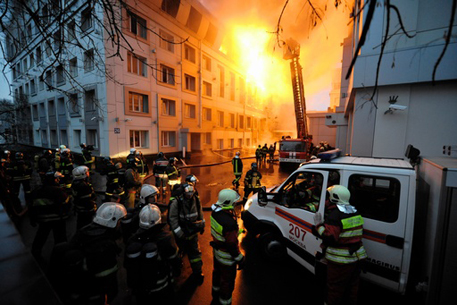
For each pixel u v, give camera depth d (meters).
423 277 2.60
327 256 2.39
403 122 6.03
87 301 2.02
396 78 5.84
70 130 16.97
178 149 18.73
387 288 2.57
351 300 2.37
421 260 2.76
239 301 2.91
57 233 3.68
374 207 2.69
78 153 16.00
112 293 2.14
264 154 17.66
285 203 3.71
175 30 17.56
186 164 15.52
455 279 2.20
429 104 5.75
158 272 2.32
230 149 27.62
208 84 22.98
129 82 14.29
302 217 3.26
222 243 2.49
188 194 3.13
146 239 2.38
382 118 6.25
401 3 5.68
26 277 1.52
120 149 14.04
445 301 2.25
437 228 2.26
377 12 5.92
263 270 3.58
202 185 9.69
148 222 2.36
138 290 2.26
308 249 3.13
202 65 21.77
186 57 19.62
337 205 2.38
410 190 2.47
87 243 2.05
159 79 16.42
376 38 6.01
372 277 2.66
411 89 5.91
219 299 2.62
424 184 2.87
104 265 2.05
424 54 5.52
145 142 16.08
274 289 3.14
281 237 3.66
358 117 6.53
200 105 21.06
